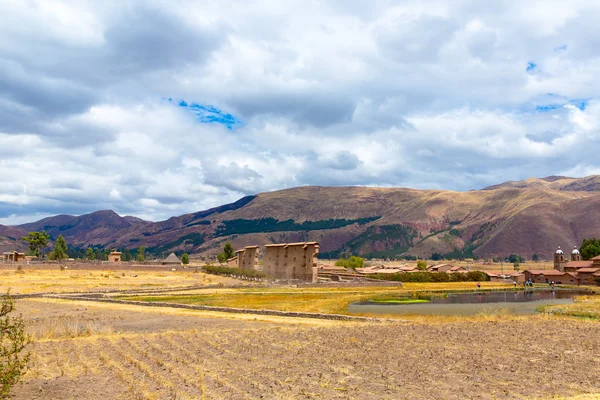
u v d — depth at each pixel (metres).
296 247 116.19
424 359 26.53
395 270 178.38
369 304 70.44
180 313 50.47
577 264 161.50
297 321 44.03
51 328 36.41
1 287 78.94
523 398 19.62
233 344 30.58
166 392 20.31
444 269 185.75
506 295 94.69
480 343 31.09
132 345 29.86
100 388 20.84
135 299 65.56
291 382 21.97
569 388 21.05
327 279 124.19
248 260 150.25
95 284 89.25
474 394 20.17
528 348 29.56
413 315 52.09
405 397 19.77
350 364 25.39
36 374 22.77
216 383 21.75
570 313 53.62
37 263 140.00
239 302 63.19
